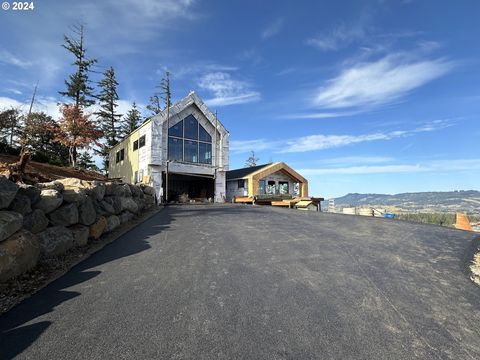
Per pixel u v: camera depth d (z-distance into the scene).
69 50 33.16
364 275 4.73
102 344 2.77
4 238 4.09
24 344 2.76
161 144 20.80
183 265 5.08
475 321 3.36
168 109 21.31
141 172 21.56
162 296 3.82
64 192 6.25
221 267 4.98
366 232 8.33
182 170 22.30
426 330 3.14
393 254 6.00
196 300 3.72
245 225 9.15
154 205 15.74
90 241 6.67
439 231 8.75
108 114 40.44
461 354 2.74
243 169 31.45
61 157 29.16
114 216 8.38
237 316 3.33
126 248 6.21
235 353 2.66
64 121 23.19
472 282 4.56
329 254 5.88
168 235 7.52
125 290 4.01
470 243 7.21
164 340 2.85
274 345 2.80
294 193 28.70
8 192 4.38
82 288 4.07
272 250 6.11
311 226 9.20
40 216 5.12
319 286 4.24
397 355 2.70
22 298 3.73
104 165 40.06
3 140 16.22
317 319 3.30
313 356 2.65
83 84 34.31
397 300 3.85
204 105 23.64
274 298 3.81
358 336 2.99
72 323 3.14
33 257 4.57
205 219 10.45
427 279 4.63
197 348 2.73
